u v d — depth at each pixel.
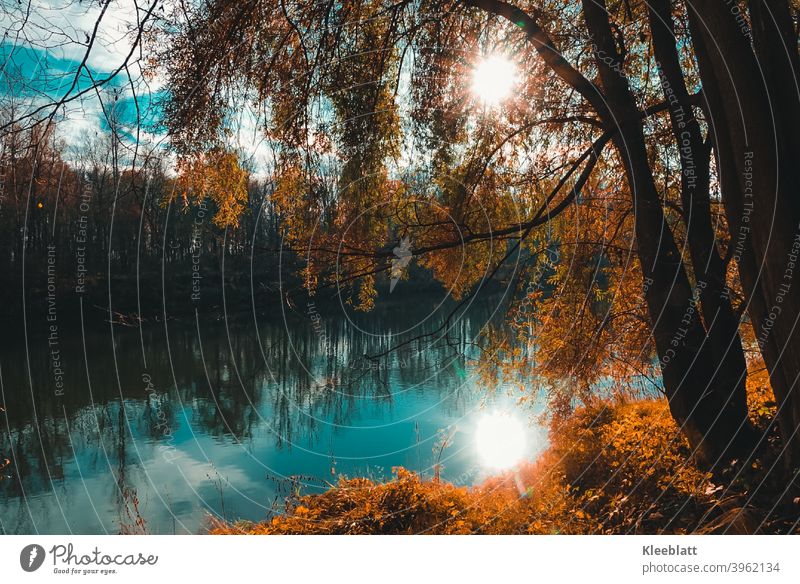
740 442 5.41
